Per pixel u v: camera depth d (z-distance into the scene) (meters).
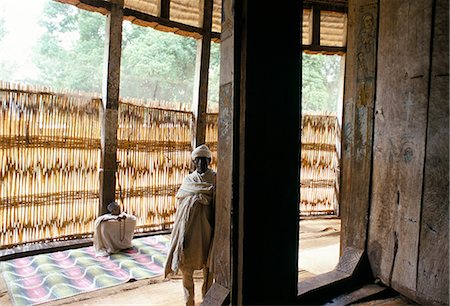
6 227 4.51
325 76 15.09
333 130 7.53
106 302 3.38
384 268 2.36
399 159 2.26
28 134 4.60
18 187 4.58
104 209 5.17
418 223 2.14
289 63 1.84
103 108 5.16
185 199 2.86
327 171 7.55
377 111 2.41
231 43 1.80
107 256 4.61
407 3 2.20
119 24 5.17
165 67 13.56
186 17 6.27
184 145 6.16
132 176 5.58
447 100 1.98
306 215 7.46
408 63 2.20
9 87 4.43
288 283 1.88
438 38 2.03
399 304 2.15
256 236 1.79
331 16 7.34
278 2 1.80
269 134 1.80
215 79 14.48
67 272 4.03
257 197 1.78
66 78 13.41
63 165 4.93
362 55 2.49
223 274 1.96
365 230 2.49
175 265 2.74
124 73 13.46
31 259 4.39
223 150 1.94
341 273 2.41
